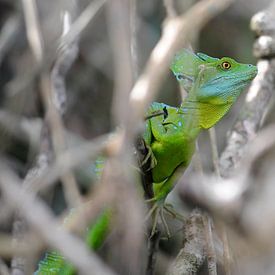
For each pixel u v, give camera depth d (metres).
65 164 7.20
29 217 5.21
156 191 7.71
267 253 5.42
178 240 10.22
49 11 11.62
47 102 9.59
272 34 9.70
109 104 13.05
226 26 13.20
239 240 5.55
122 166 5.54
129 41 6.88
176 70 7.82
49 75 9.94
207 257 7.18
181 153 7.64
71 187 8.34
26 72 11.71
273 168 5.71
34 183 7.33
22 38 12.27
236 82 7.75
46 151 9.53
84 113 12.96
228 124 12.29
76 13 10.79
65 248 5.04
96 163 7.39
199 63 7.77
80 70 12.89
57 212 10.93
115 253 7.08
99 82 13.01
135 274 6.21
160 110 7.73
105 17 12.68
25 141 11.77
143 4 12.84
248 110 9.27
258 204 5.50
